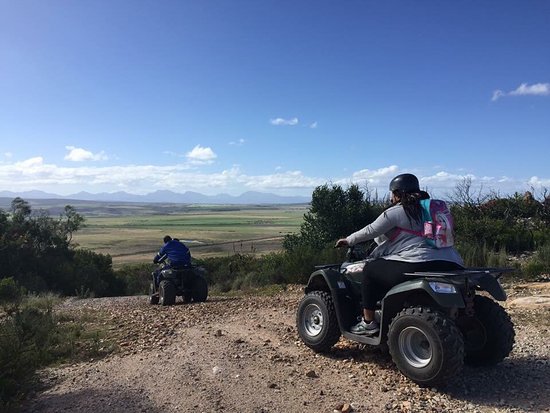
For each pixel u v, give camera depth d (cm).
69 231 3005
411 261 511
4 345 528
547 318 764
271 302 1105
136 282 2870
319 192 2006
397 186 540
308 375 538
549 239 1488
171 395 499
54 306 1349
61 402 493
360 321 587
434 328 470
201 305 1160
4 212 2861
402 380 513
